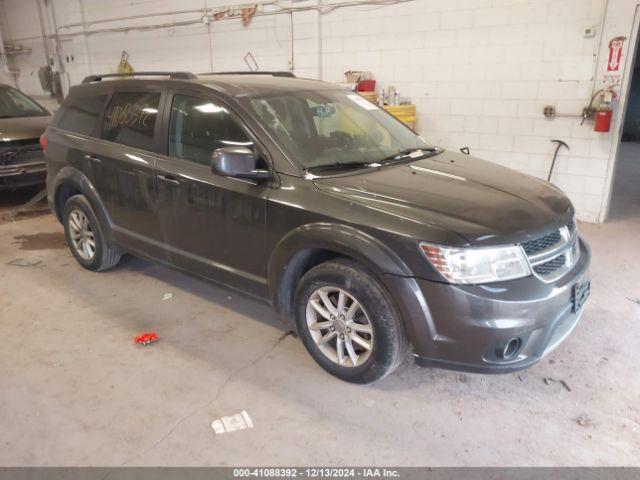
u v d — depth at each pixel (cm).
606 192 569
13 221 617
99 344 336
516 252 242
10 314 378
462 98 629
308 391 285
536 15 557
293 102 335
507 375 296
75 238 452
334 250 265
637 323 352
